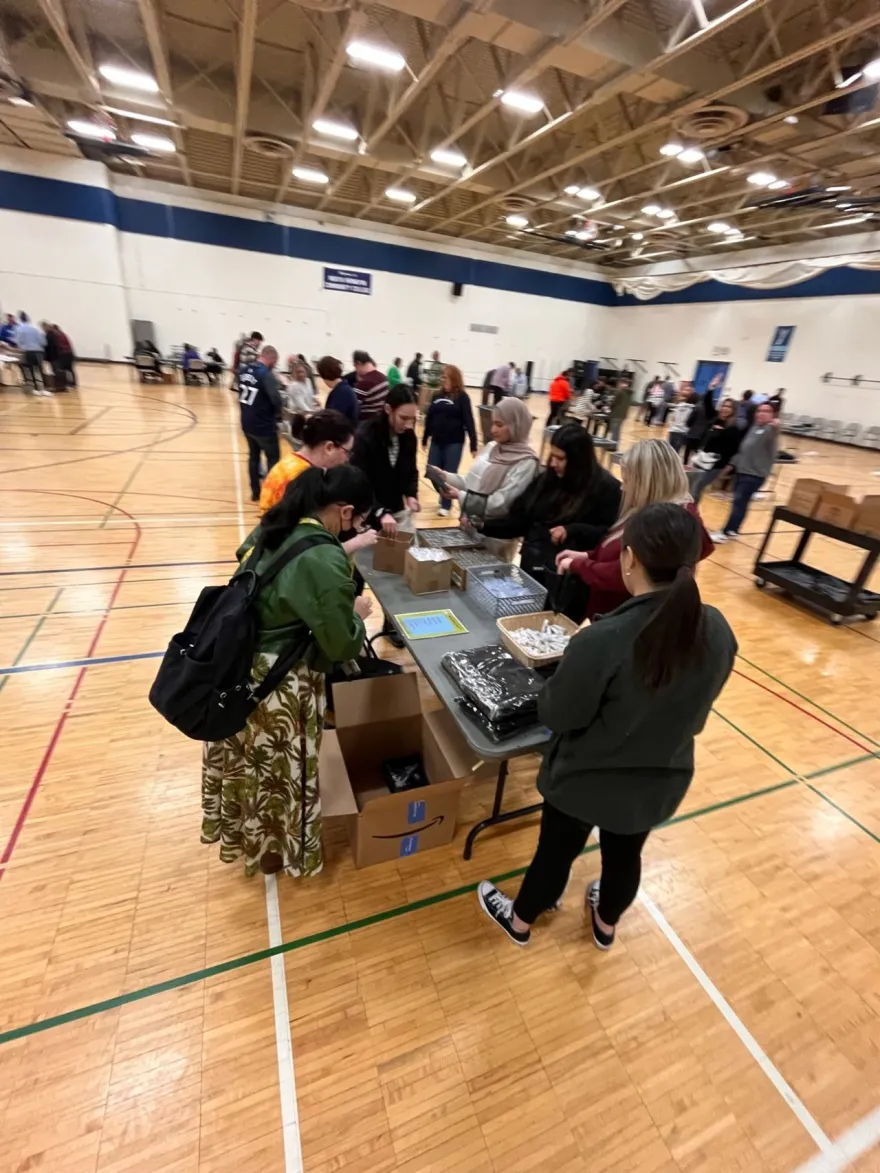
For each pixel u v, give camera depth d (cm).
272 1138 106
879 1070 126
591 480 201
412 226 1395
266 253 1304
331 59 577
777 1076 123
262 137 777
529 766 211
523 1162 106
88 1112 107
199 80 718
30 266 1125
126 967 131
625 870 125
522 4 437
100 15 586
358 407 381
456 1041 124
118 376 1168
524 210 1103
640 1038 128
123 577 324
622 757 101
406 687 178
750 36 518
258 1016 125
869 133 661
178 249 1242
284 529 122
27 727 204
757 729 246
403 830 161
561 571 178
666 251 1434
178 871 156
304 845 142
